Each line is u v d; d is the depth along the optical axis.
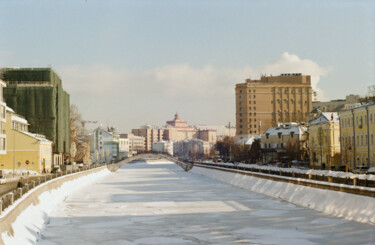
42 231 52.50
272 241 46.91
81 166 173.38
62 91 167.50
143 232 52.56
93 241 48.00
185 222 59.00
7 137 130.88
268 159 197.25
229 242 47.09
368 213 54.25
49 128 155.00
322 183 67.38
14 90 154.62
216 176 147.62
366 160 108.94
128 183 131.62
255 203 76.69
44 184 71.88
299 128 194.12
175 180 144.50
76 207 73.62
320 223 54.97
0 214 39.22
